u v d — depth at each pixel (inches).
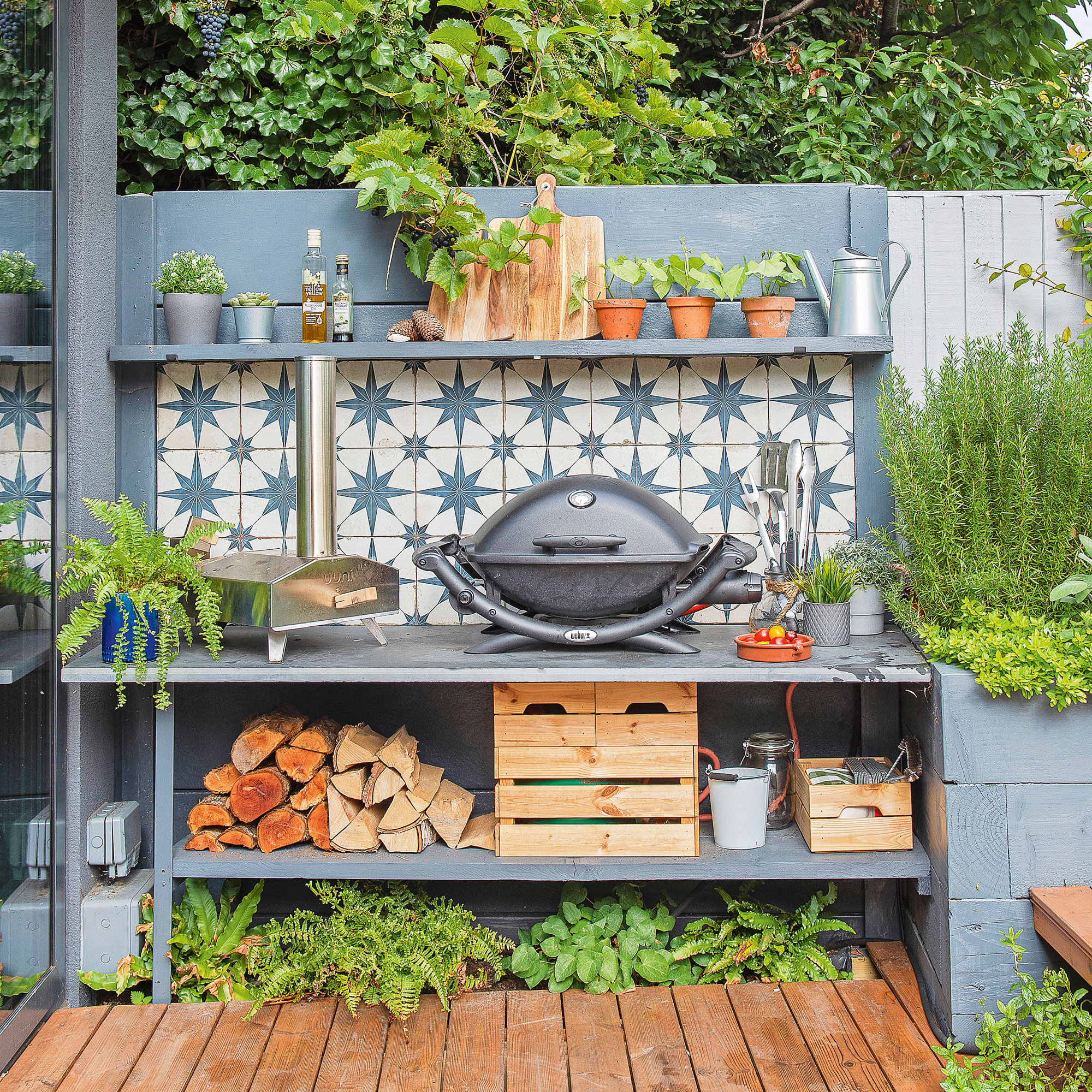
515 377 102.9
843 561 94.7
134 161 113.9
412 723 103.0
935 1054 78.7
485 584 90.1
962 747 78.5
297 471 89.3
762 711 101.9
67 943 90.7
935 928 83.6
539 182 100.7
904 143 158.9
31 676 84.6
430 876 87.7
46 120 87.6
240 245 102.9
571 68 110.3
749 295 102.6
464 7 101.3
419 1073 77.7
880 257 96.7
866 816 88.7
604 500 85.5
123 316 102.4
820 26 181.3
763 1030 82.7
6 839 79.6
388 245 102.5
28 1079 77.1
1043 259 105.3
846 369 101.7
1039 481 85.7
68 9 90.7
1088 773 77.7
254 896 95.4
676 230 102.0
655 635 88.3
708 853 88.7
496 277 99.9
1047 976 74.2
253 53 107.5
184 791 103.7
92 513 88.0
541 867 87.0
